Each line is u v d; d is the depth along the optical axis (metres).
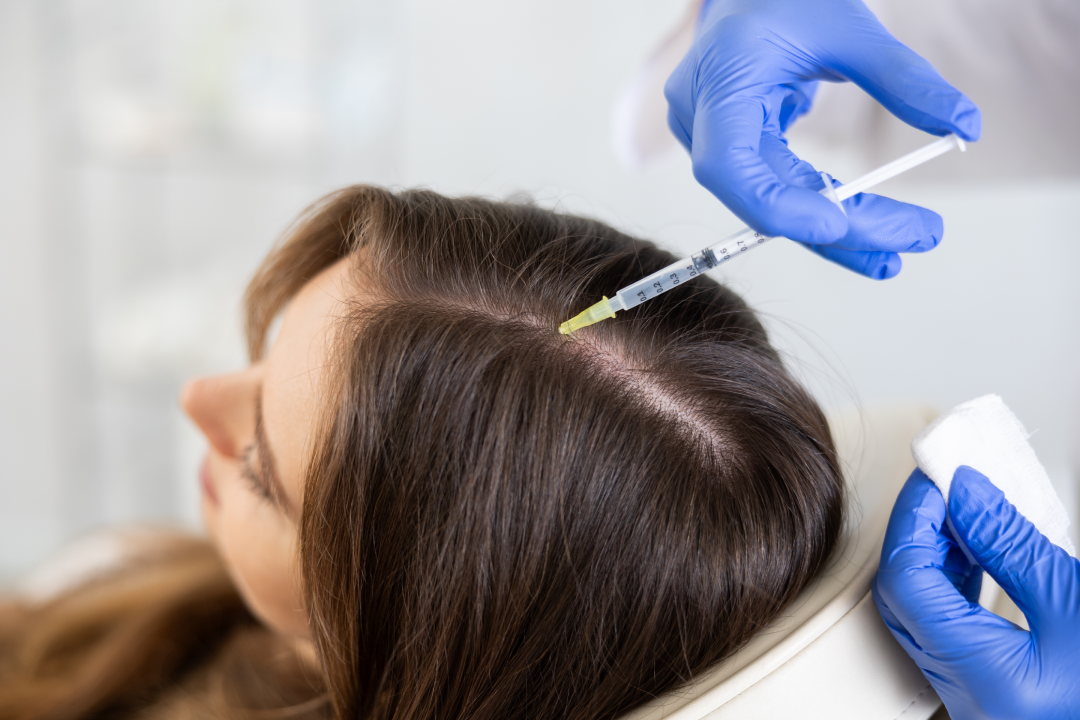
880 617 0.49
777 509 0.51
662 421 0.50
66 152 1.86
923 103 0.50
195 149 1.82
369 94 1.67
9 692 1.04
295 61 1.70
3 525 1.99
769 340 0.62
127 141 1.84
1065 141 1.06
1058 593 0.46
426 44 1.57
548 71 1.53
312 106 1.73
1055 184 1.13
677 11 1.44
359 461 0.51
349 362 0.52
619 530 0.49
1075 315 1.31
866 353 1.45
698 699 0.46
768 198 0.47
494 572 0.50
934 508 0.49
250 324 0.86
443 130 1.62
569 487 0.49
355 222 0.64
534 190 1.53
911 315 1.40
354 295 0.55
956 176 1.16
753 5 0.58
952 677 0.47
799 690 0.47
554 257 0.55
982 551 0.48
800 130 1.20
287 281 0.77
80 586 1.24
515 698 0.53
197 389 0.65
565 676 0.52
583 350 0.51
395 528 0.51
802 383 0.65
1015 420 0.51
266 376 0.60
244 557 0.67
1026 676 0.45
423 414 0.50
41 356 1.97
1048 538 0.49
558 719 0.54
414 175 1.67
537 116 1.56
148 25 1.76
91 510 2.00
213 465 0.73
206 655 1.05
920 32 1.06
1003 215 1.30
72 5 1.77
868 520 0.58
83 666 1.07
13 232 1.91
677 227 1.52
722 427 0.51
